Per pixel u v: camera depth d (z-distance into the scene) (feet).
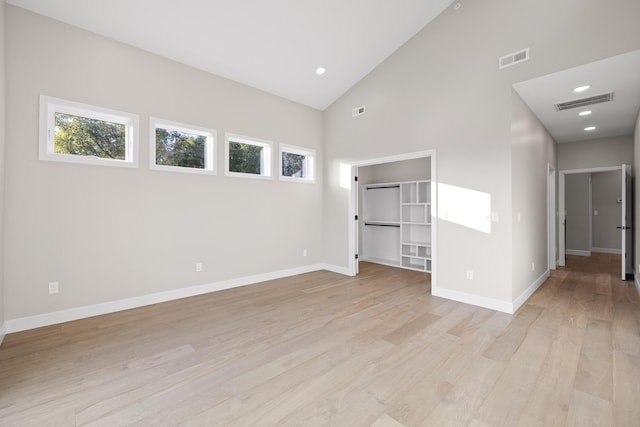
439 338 9.39
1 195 9.38
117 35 11.68
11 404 6.32
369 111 16.85
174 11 10.97
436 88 13.78
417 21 13.78
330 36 13.55
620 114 14.53
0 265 9.40
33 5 10.00
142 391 6.78
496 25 11.86
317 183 19.54
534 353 8.38
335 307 12.36
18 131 9.91
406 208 20.86
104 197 11.62
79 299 11.11
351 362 7.99
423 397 6.51
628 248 18.21
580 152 20.03
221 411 6.11
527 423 5.71
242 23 11.99
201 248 14.30
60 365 7.88
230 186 15.35
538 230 15.28
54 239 10.61
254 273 16.35
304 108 18.78
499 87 11.79
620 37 9.26
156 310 12.03
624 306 12.12
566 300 13.01
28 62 10.09
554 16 10.48
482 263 12.34
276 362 8.02
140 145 12.46
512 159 11.62
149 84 12.71
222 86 15.07
